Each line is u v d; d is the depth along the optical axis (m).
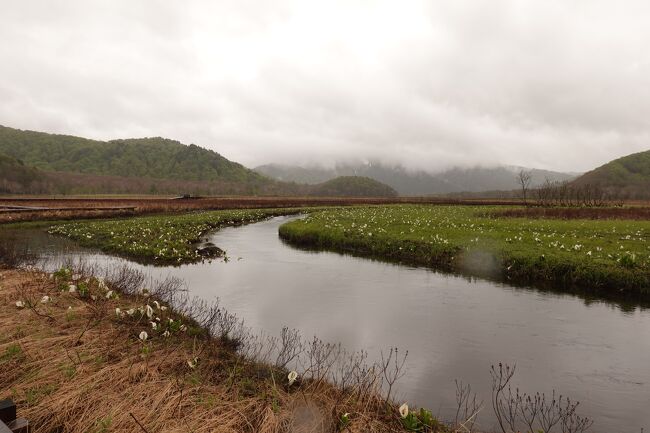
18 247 24.14
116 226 32.94
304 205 76.81
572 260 16.02
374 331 10.52
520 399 6.61
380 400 6.13
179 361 7.05
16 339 7.59
